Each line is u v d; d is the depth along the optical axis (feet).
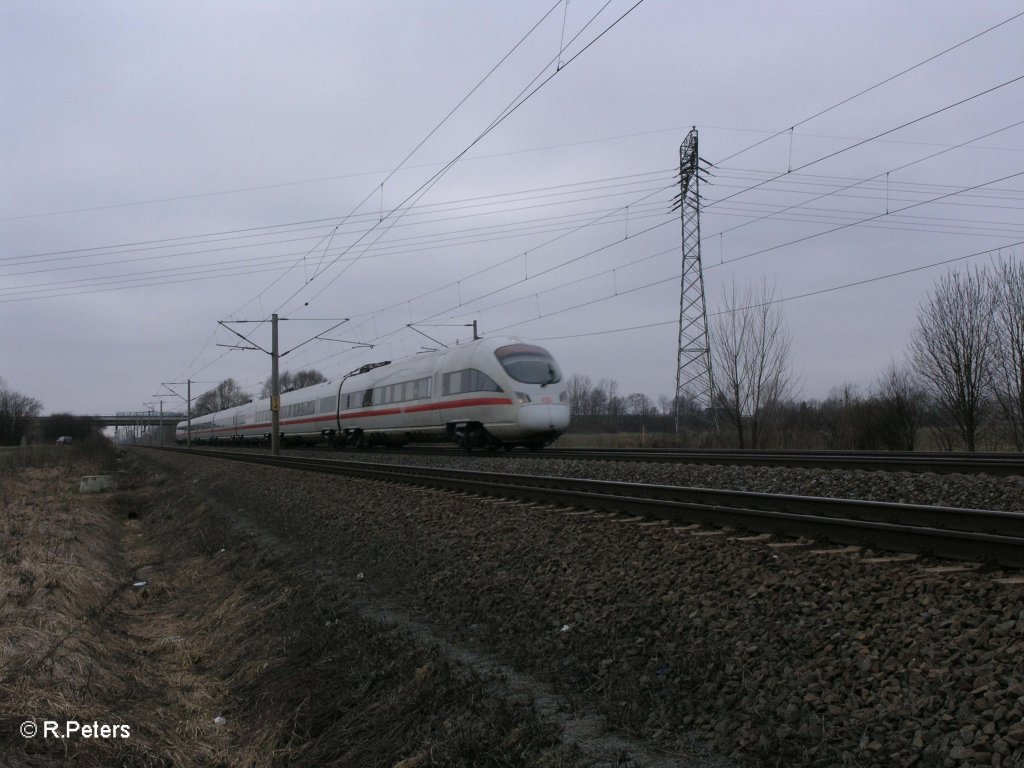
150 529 70.33
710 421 106.22
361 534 39.75
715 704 16.01
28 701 18.74
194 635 31.73
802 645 17.11
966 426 80.74
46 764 16.44
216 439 225.97
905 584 18.47
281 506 55.62
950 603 16.89
